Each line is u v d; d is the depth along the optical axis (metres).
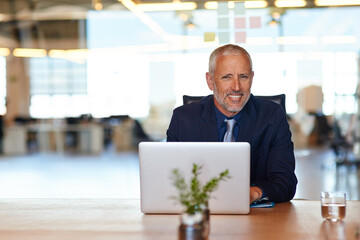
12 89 17.94
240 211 1.67
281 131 2.22
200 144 1.64
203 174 1.64
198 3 8.64
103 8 13.20
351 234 1.39
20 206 1.87
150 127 15.43
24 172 8.58
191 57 12.25
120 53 15.99
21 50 17.48
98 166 9.55
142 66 15.78
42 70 18.38
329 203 1.57
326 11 10.80
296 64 12.32
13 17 14.77
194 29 10.02
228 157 1.64
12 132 13.81
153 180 1.68
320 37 11.97
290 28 11.02
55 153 13.45
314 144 13.92
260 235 1.39
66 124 14.77
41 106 18.42
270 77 11.78
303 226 1.50
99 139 14.36
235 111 2.17
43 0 12.91
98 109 16.52
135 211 1.75
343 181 6.93
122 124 14.90
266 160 2.23
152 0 11.05
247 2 6.55
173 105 15.50
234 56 2.11
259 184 1.89
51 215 1.70
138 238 1.38
